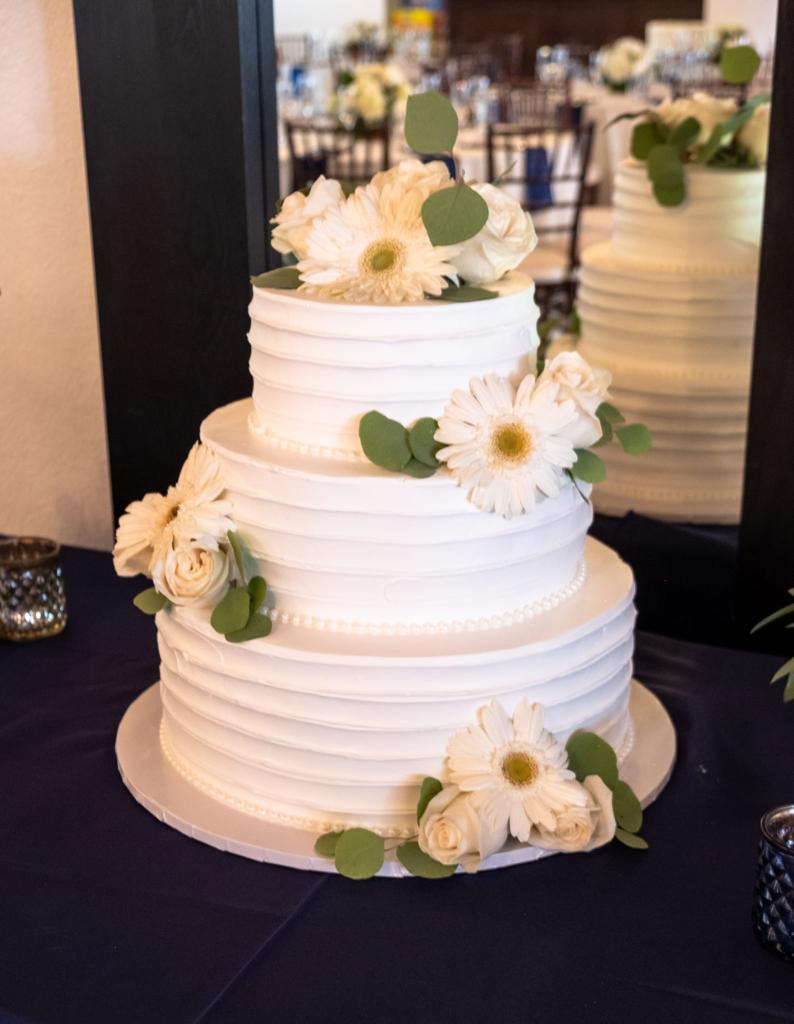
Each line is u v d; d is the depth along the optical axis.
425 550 1.42
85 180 2.41
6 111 2.42
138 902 1.39
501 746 1.42
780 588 2.20
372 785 1.45
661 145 2.79
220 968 1.28
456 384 1.42
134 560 1.58
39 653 2.02
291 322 1.43
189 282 2.33
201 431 1.58
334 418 1.45
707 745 1.74
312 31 8.44
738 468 2.82
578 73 7.22
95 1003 1.24
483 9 9.19
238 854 1.47
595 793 1.44
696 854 1.48
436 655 1.40
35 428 2.63
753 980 1.27
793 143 1.98
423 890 1.41
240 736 1.50
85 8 2.22
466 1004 1.23
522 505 1.41
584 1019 1.21
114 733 1.77
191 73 2.20
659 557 2.64
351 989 1.25
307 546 1.44
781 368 2.09
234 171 2.23
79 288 2.49
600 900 1.39
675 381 2.78
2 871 1.45
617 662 1.57
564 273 4.58
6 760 1.70
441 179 1.43
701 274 2.74
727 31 6.10
